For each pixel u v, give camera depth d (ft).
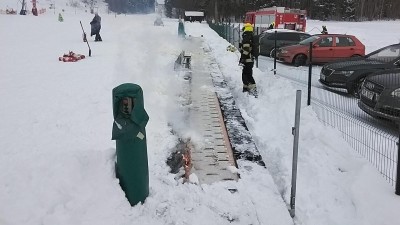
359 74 34.12
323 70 37.68
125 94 13.96
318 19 230.48
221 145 21.29
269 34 64.80
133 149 14.15
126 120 14.14
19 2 266.36
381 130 24.36
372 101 26.17
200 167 18.47
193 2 234.17
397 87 24.67
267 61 60.03
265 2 230.27
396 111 24.41
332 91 36.88
